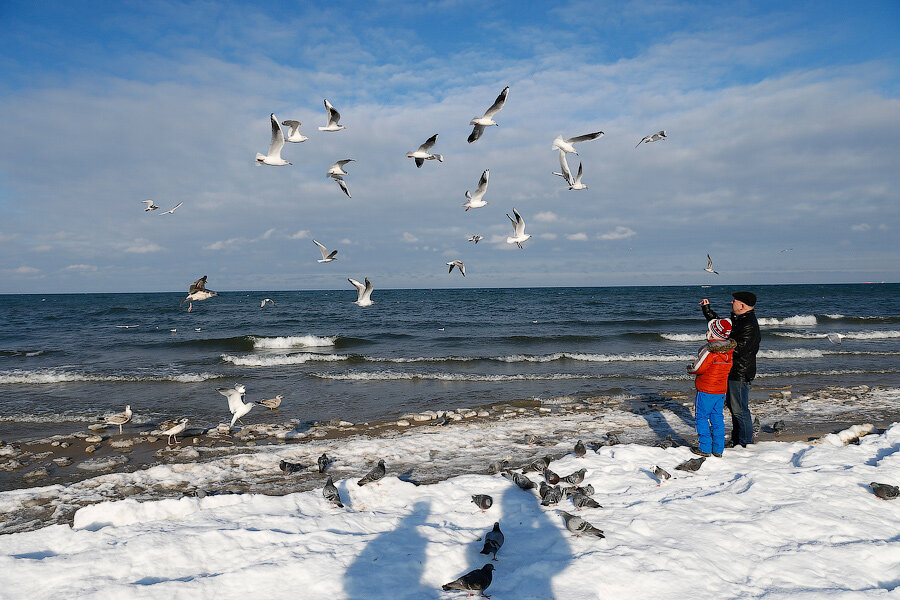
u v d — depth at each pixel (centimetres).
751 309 930
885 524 616
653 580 490
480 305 6756
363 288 1581
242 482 884
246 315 5044
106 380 1888
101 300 10700
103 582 496
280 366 2212
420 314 5147
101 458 1045
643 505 672
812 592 477
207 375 1948
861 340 2892
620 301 7488
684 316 4684
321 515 659
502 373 2025
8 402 1583
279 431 1226
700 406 891
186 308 6234
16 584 493
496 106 1132
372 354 2556
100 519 667
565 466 862
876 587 493
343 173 1345
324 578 498
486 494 737
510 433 1165
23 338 3288
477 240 1572
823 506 654
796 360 2283
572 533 593
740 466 837
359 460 986
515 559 549
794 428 1162
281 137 1273
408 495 733
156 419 1384
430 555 547
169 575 516
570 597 468
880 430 1100
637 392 1666
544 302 7412
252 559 537
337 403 1555
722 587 487
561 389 1738
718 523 614
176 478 904
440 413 1361
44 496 833
